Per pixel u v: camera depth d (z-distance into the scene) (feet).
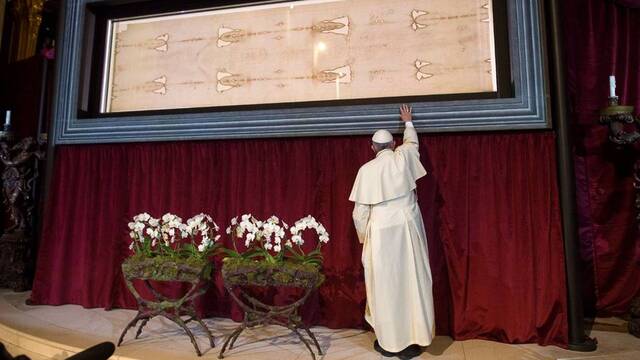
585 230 10.47
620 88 10.66
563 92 9.19
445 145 9.93
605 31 10.89
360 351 8.43
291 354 8.22
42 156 13.53
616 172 10.36
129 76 12.95
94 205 11.95
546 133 9.34
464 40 10.65
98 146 12.25
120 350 8.29
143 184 11.74
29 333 9.20
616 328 9.46
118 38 13.28
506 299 9.10
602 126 10.56
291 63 11.71
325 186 10.44
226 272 8.25
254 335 9.39
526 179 9.34
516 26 9.77
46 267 11.94
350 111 10.41
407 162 8.40
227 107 11.87
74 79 12.68
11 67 16.92
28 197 13.75
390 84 10.93
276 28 12.00
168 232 9.20
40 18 17.69
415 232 8.19
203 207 11.17
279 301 10.31
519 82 9.56
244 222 8.61
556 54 9.33
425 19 11.00
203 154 11.41
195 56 12.50
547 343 8.70
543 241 9.00
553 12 9.48
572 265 8.66
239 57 12.12
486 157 9.63
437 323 9.50
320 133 10.53
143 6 13.10
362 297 9.88
